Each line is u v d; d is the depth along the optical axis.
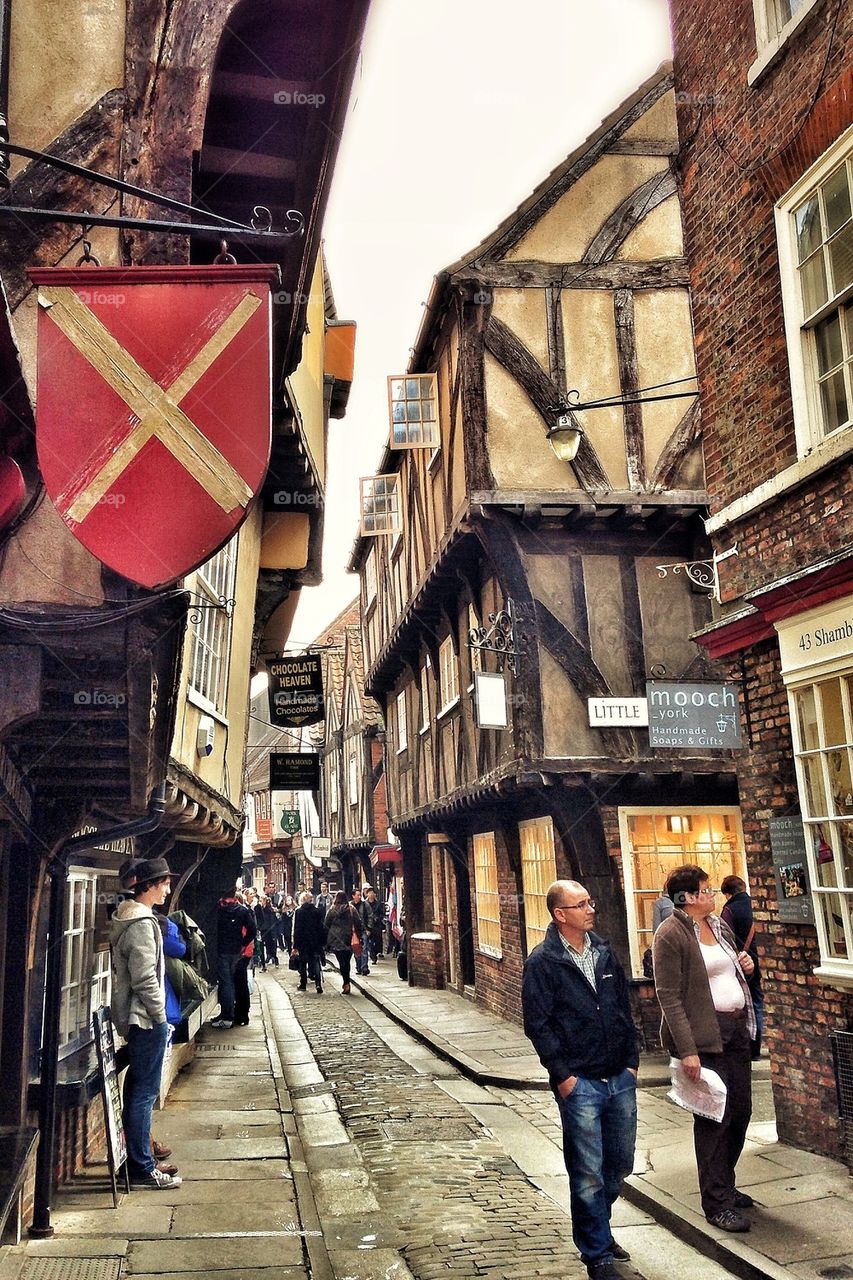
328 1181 5.99
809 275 6.12
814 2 5.87
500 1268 4.47
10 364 2.97
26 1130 4.54
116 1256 4.32
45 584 3.51
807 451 6.04
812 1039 5.85
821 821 5.73
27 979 4.62
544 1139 6.94
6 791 4.01
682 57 7.65
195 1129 6.87
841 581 5.43
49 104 3.87
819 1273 4.05
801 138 6.07
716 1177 4.68
